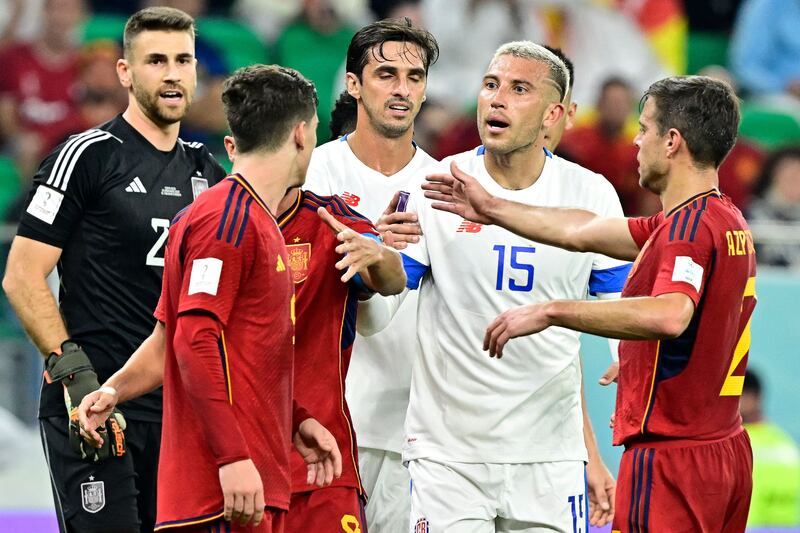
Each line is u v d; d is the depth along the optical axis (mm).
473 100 44125
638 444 15602
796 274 31406
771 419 30781
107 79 41531
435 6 44844
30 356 30594
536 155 18188
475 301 17875
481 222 16516
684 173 15438
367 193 20234
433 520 17859
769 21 48250
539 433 17953
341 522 16703
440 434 17938
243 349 13719
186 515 13703
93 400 14500
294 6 47906
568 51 45875
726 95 15383
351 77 20031
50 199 18078
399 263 15578
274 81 14078
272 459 13969
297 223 16250
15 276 17984
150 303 18531
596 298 19078
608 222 16250
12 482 30375
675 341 15180
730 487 15477
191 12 47000
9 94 42500
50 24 42875
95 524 18078
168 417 14055
